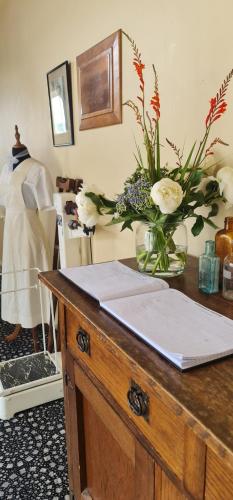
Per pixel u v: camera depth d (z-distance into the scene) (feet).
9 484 4.52
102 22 4.96
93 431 3.21
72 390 3.40
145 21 4.13
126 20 4.45
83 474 3.62
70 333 3.24
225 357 1.93
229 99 3.22
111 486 3.01
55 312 6.75
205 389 1.68
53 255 7.34
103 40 4.91
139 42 4.28
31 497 4.34
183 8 3.58
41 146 8.04
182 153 3.87
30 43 7.68
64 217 6.00
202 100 3.53
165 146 4.13
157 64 4.05
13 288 7.18
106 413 2.73
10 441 5.22
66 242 6.11
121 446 2.58
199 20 3.42
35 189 6.59
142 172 3.21
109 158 5.29
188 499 1.87
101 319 2.43
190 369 1.83
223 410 1.54
